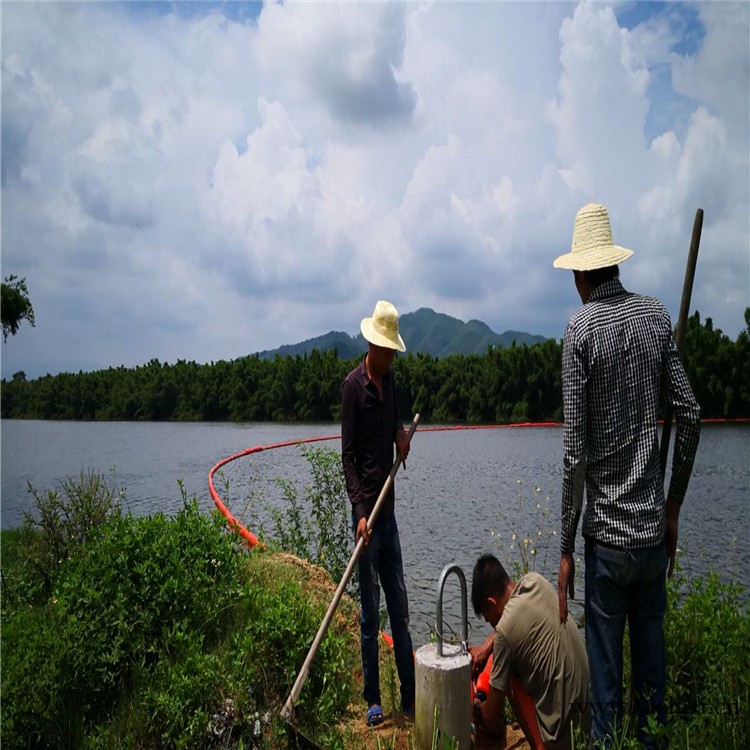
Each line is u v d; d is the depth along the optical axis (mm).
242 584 5117
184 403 90250
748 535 13156
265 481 19047
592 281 3268
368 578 4070
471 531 13836
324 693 3988
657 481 3078
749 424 48750
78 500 8000
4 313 25047
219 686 3881
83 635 4066
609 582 3064
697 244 3350
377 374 4164
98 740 3664
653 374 3070
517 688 3326
